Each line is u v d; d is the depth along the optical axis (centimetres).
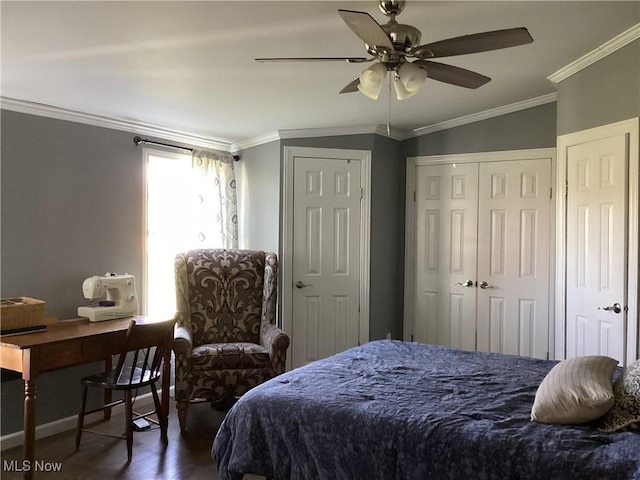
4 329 281
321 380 222
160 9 210
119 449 312
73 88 311
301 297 441
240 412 211
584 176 303
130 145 395
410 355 268
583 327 305
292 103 356
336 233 446
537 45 270
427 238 456
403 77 202
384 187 457
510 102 384
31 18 216
